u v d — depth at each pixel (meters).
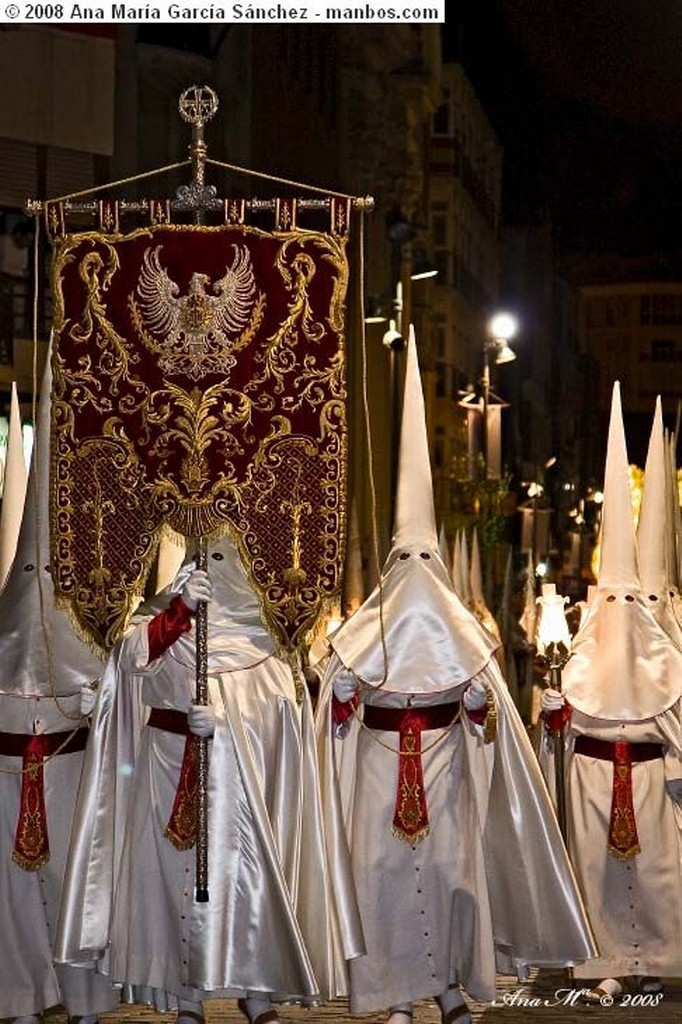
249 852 10.80
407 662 11.70
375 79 52.09
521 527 53.03
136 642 10.75
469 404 48.31
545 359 106.50
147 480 10.92
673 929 13.08
